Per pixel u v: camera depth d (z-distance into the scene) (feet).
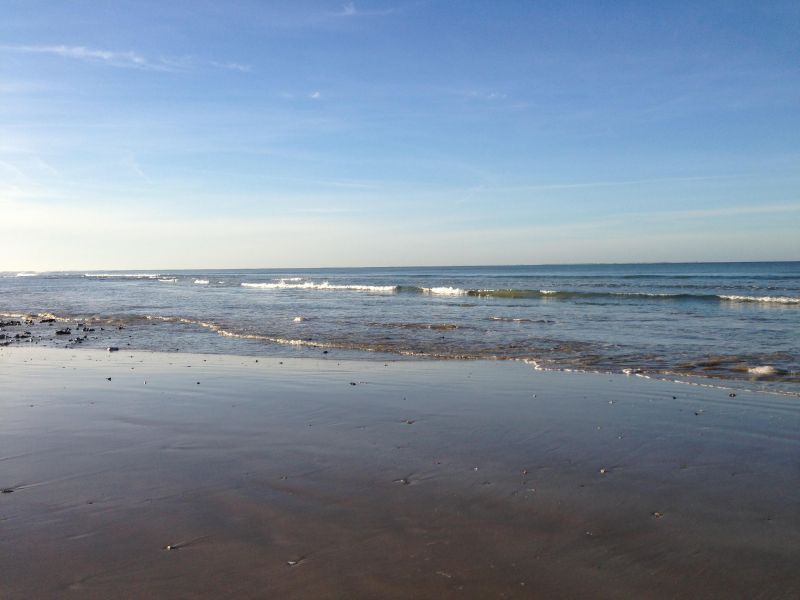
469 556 13.38
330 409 27.86
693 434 22.98
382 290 155.53
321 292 145.59
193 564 13.08
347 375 36.70
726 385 31.68
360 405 28.63
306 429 24.38
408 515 15.66
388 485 17.90
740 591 11.86
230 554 13.53
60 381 35.81
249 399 30.12
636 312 79.97
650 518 15.40
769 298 95.81
